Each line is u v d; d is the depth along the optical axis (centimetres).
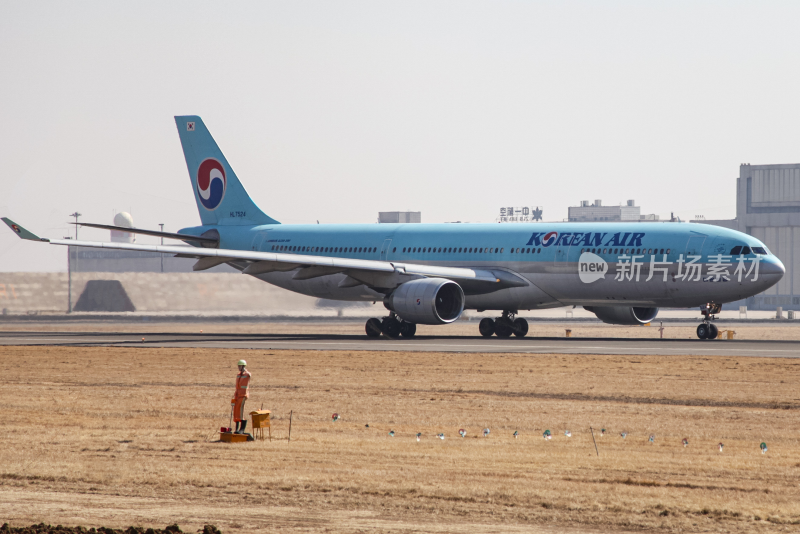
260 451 5916
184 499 4716
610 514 4431
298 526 4216
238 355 12388
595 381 9331
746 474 5216
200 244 19400
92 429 6756
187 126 19700
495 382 9312
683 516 4406
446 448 5984
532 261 15262
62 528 4106
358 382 9375
